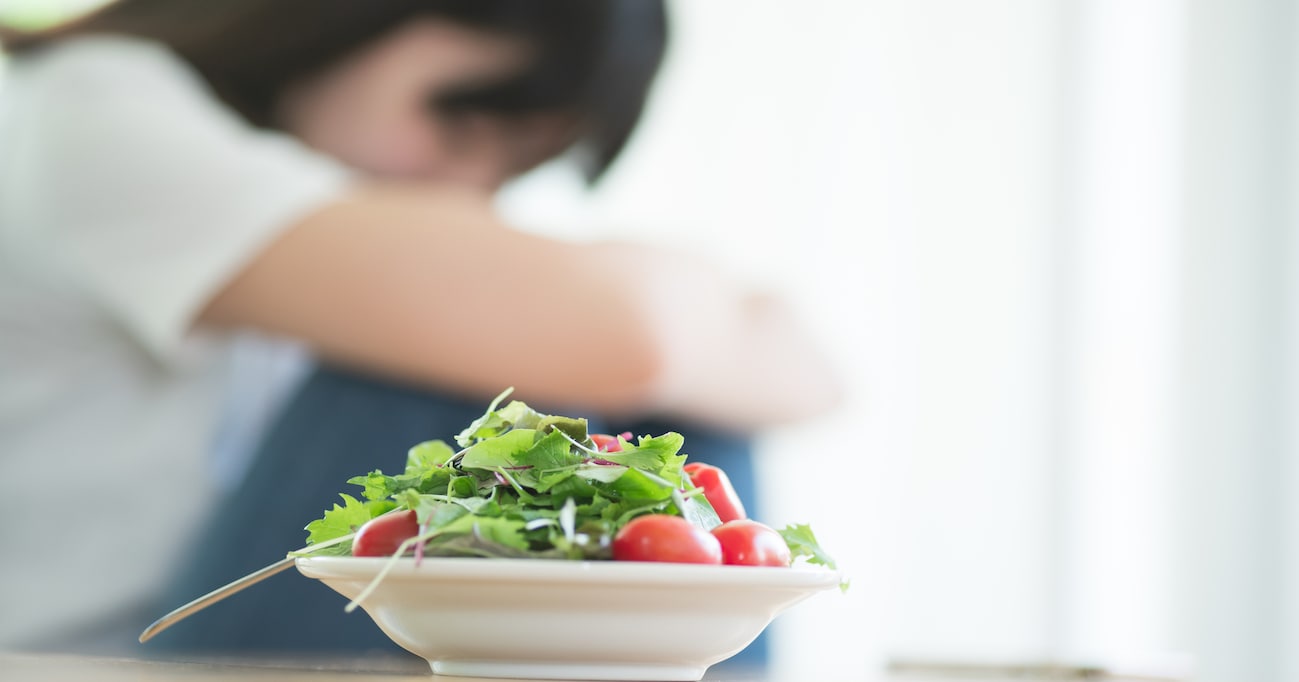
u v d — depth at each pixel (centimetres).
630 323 151
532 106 194
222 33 184
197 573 139
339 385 146
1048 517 333
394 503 92
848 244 339
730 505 96
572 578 87
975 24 343
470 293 149
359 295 148
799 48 339
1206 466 322
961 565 334
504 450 91
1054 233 338
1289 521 311
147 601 182
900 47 343
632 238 166
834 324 337
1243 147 323
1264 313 317
